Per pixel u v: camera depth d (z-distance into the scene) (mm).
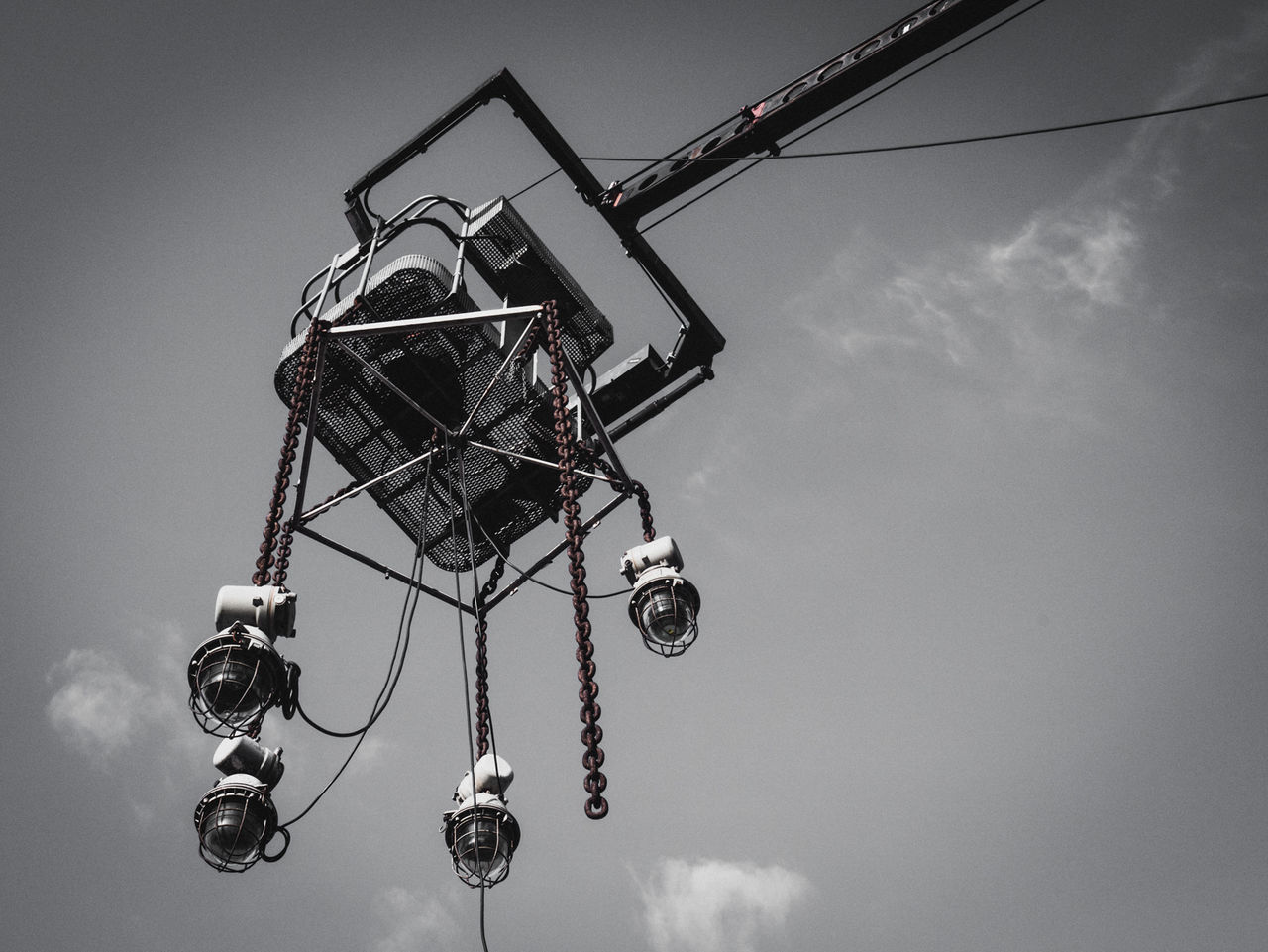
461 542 10930
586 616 7133
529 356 10375
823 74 12078
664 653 8516
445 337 10016
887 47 11758
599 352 11133
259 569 8172
